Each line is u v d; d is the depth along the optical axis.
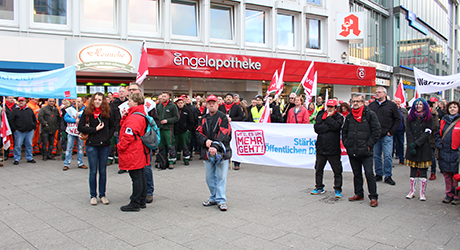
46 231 4.43
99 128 5.60
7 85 9.03
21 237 4.22
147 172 5.84
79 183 7.29
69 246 3.95
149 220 4.90
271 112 10.48
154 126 5.45
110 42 13.74
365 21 25.73
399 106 9.70
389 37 28.69
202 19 15.60
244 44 16.59
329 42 19.53
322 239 4.21
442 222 4.92
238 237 4.25
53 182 7.38
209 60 14.97
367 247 3.97
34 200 5.93
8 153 10.58
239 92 17.16
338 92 20.08
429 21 36.62
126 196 6.27
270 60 16.59
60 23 13.21
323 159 6.38
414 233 4.45
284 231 4.48
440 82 9.17
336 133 6.22
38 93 9.27
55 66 12.59
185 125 9.39
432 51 37.78
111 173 8.36
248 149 8.88
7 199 5.98
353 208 5.60
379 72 27.36
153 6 14.77
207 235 4.32
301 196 6.33
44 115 10.36
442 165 5.94
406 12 29.88
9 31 12.28
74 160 10.53
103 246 3.95
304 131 8.29
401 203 5.93
